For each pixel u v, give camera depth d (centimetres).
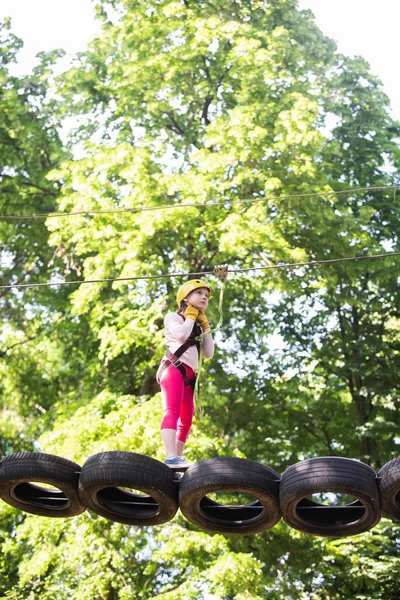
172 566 1638
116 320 1773
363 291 2112
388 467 671
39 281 2189
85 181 1834
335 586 1736
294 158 1862
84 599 1417
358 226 1900
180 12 2044
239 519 752
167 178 1814
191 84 2081
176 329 763
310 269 1884
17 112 2136
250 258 1781
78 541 1441
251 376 2036
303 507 733
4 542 1705
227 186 1822
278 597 1570
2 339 2162
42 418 1934
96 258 1759
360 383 2030
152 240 1773
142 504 753
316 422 2034
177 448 767
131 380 1978
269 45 2017
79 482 709
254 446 1952
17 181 2106
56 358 2141
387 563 1652
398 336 2067
